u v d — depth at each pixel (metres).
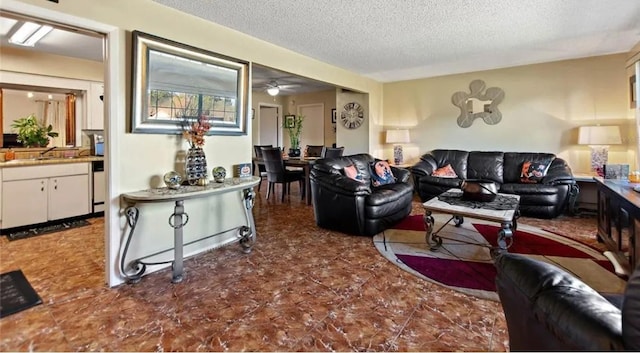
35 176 3.73
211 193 2.55
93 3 2.20
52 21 2.05
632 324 0.81
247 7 2.75
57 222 3.94
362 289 2.28
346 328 1.81
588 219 4.21
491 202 3.14
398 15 2.99
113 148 2.34
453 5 2.78
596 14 3.00
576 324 0.94
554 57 4.64
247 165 3.34
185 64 2.74
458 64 4.99
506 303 1.32
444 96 5.93
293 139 6.77
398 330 1.79
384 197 3.59
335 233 3.63
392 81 6.44
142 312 1.97
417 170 5.31
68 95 4.54
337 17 3.01
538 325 1.10
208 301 2.11
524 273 1.22
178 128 2.73
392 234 3.59
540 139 5.11
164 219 2.71
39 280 2.41
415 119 6.29
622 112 4.48
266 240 3.38
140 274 2.43
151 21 2.55
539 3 2.76
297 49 4.05
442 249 3.09
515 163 5.03
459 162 5.48
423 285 2.34
